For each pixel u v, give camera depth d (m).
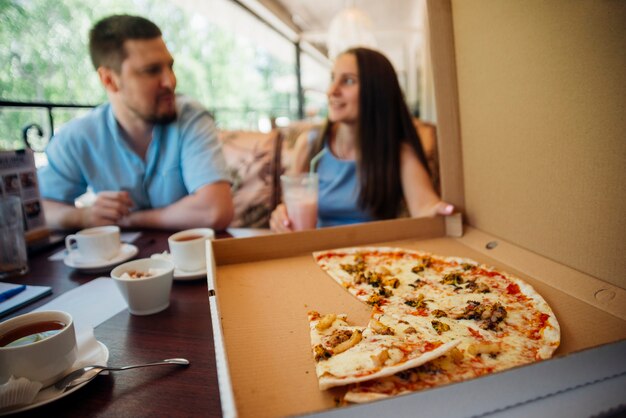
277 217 1.56
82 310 0.82
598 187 0.67
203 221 1.81
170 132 2.00
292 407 0.47
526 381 0.44
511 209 0.92
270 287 0.84
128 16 1.86
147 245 1.31
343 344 0.59
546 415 0.46
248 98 6.23
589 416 0.49
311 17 6.25
